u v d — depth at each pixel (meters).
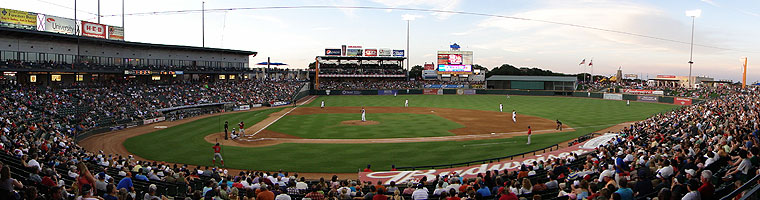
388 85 108.50
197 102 62.81
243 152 30.28
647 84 118.94
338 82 111.31
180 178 15.84
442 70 113.81
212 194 11.81
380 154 29.72
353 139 36.12
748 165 9.83
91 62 58.53
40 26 50.25
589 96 92.06
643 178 10.45
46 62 49.88
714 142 17.77
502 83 106.94
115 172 18.03
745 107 38.44
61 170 15.57
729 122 25.70
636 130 32.84
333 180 15.33
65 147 23.70
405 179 19.75
